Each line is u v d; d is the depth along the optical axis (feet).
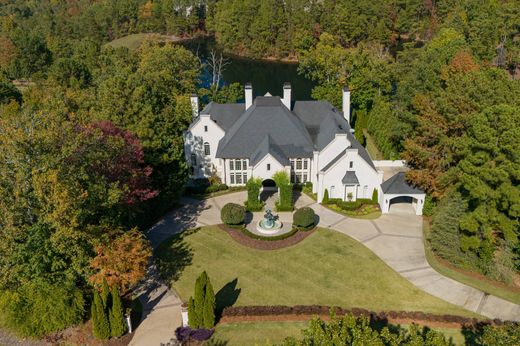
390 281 171.42
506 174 167.02
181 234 202.08
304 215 198.29
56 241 138.21
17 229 138.51
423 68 271.49
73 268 144.77
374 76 321.52
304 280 172.24
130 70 328.08
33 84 415.03
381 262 182.19
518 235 172.04
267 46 567.18
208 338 143.95
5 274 140.77
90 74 357.41
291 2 552.82
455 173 193.26
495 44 383.45
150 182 196.13
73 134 158.61
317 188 226.79
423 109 227.20
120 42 595.47
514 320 151.12
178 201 228.02
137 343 143.13
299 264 181.37
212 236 200.34
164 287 169.58
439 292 165.58
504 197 171.01
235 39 584.81
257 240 196.24
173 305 160.15
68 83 342.64
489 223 177.78
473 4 447.01
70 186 141.08
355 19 520.42
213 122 236.43
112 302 142.20
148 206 207.00
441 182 195.83
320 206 221.46
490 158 178.29
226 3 602.03
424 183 205.46
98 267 143.54
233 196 232.53
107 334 142.20
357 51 375.45
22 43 413.39
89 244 150.51
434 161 205.26
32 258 137.80
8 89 345.72
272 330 147.02
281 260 183.93
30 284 143.33
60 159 147.33
